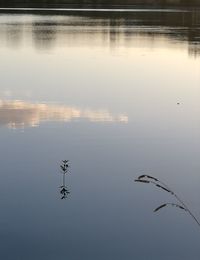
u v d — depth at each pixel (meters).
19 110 14.31
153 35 40.66
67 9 85.38
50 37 36.75
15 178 8.99
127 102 15.70
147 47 32.16
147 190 8.60
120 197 8.32
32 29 43.81
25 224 7.26
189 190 8.62
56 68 22.47
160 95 16.97
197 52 29.86
